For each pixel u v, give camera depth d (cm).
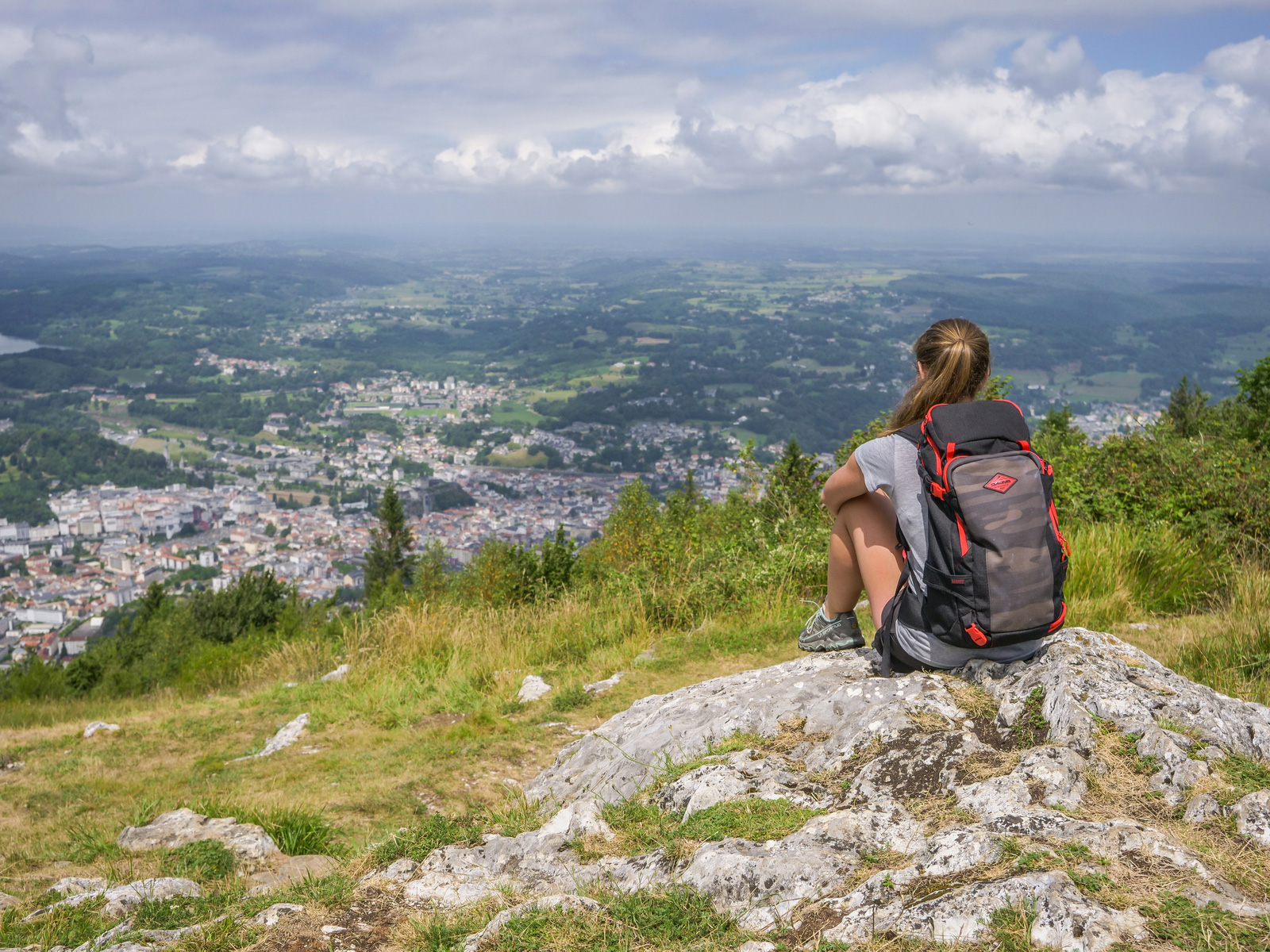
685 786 252
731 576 832
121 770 626
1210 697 230
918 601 242
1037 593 214
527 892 223
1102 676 226
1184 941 128
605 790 302
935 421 227
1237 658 423
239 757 638
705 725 300
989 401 231
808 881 176
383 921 222
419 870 256
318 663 1018
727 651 685
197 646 1834
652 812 253
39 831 486
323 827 393
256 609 2028
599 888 207
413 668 819
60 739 741
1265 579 567
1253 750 204
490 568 1227
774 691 294
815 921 161
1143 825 173
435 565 2812
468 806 391
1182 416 2241
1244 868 153
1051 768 195
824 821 197
